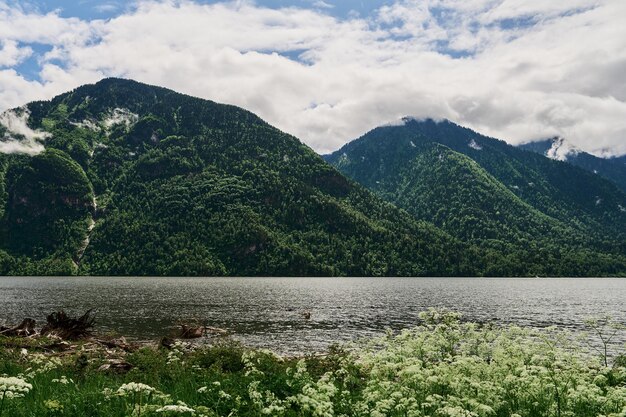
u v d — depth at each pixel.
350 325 59.81
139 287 149.75
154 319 63.78
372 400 10.05
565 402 10.13
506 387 11.13
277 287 153.50
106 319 63.41
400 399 9.44
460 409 8.45
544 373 10.52
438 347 13.12
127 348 32.25
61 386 13.22
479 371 11.30
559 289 156.88
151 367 18.66
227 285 166.00
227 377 14.70
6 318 62.72
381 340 14.65
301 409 9.73
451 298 108.00
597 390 9.77
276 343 45.50
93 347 29.92
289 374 13.30
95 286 155.62
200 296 109.31
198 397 12.02
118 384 14.63
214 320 64.25
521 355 12.49
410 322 63.12
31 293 117.12
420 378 9.92
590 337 42.25
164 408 8.09
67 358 23.12
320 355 22.11
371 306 86.38
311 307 83.81
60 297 103.12
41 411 10.23
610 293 136.25
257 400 10.34
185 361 20.20
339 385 14.45
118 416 9.90
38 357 20.73
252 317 68.06
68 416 10.17
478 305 90.19
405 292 130.00
